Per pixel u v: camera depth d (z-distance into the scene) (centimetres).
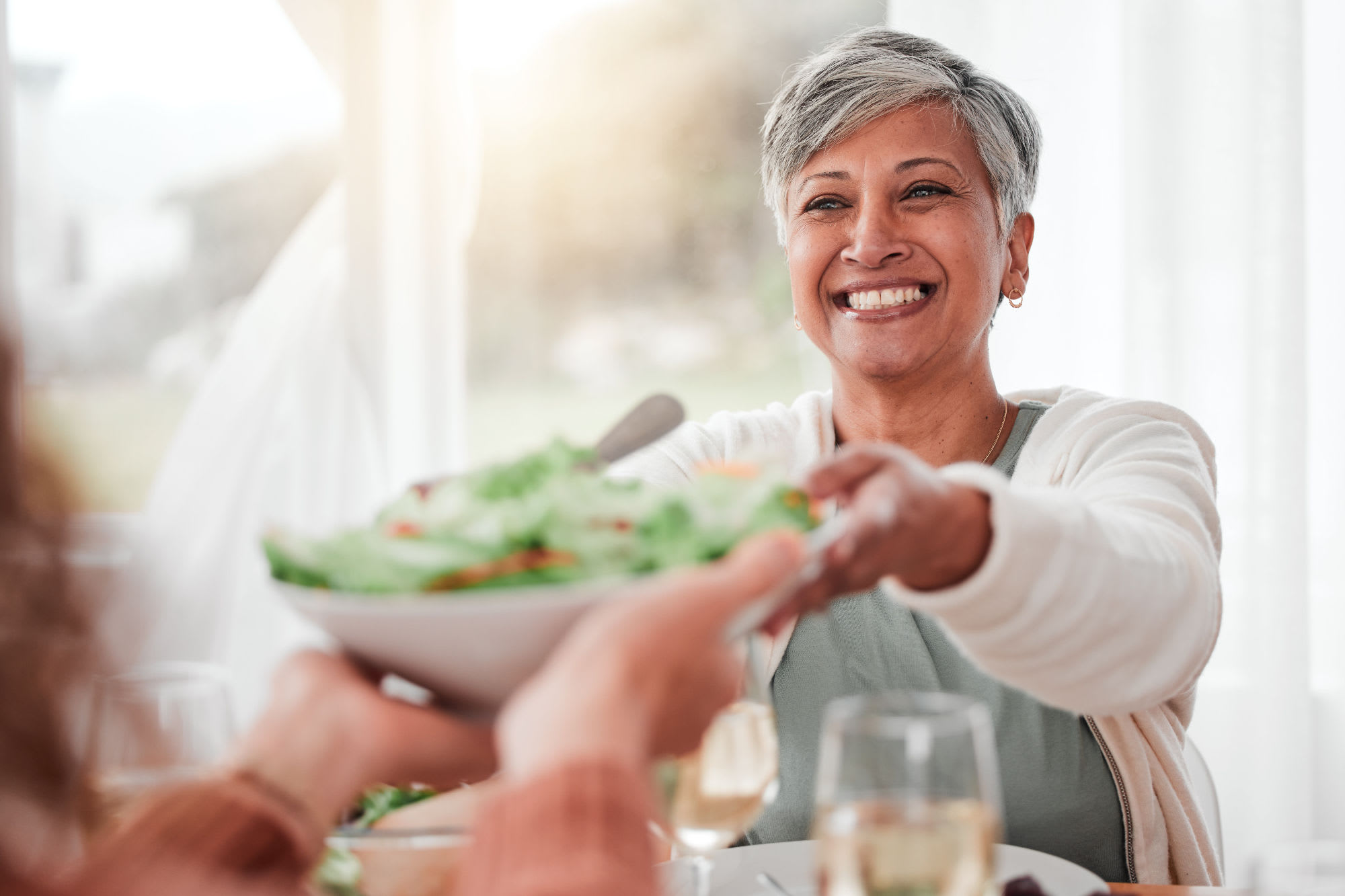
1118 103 205
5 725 38
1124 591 81
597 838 42
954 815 57
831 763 59
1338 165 209
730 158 242
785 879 82
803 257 138
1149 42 201
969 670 122
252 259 233
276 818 56
